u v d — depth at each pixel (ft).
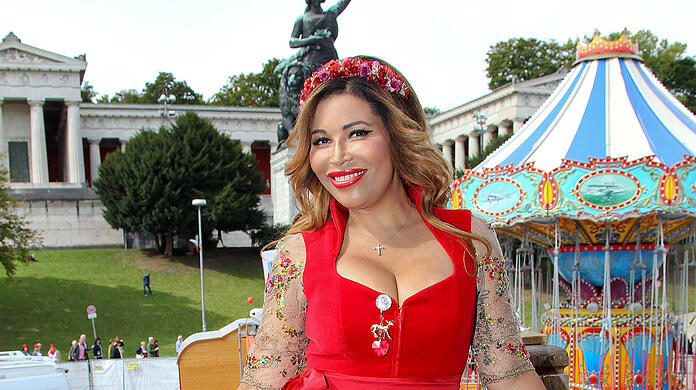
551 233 33.55
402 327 5.49
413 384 5.53
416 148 6.07
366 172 5.90
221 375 19.03
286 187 110.01
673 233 34.55
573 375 31.32
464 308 5.72
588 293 32.83
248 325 18.88
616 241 31.71
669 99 34.40
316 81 6.37
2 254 103.86
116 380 44.65
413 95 6.61
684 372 32.42
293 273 6.05
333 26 98.73
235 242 165.89
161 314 99.09
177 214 133.49
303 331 6.14
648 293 33.55
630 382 30.91
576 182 28.07
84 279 117.70
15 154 189.98
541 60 232.73
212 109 212.02
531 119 37.55
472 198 31.86
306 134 6.29
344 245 6.06
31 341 86.53
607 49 35.86
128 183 135.85
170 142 139.23
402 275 5.82
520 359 6.19
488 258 6.18
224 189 138.41
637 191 27.43
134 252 141.18
